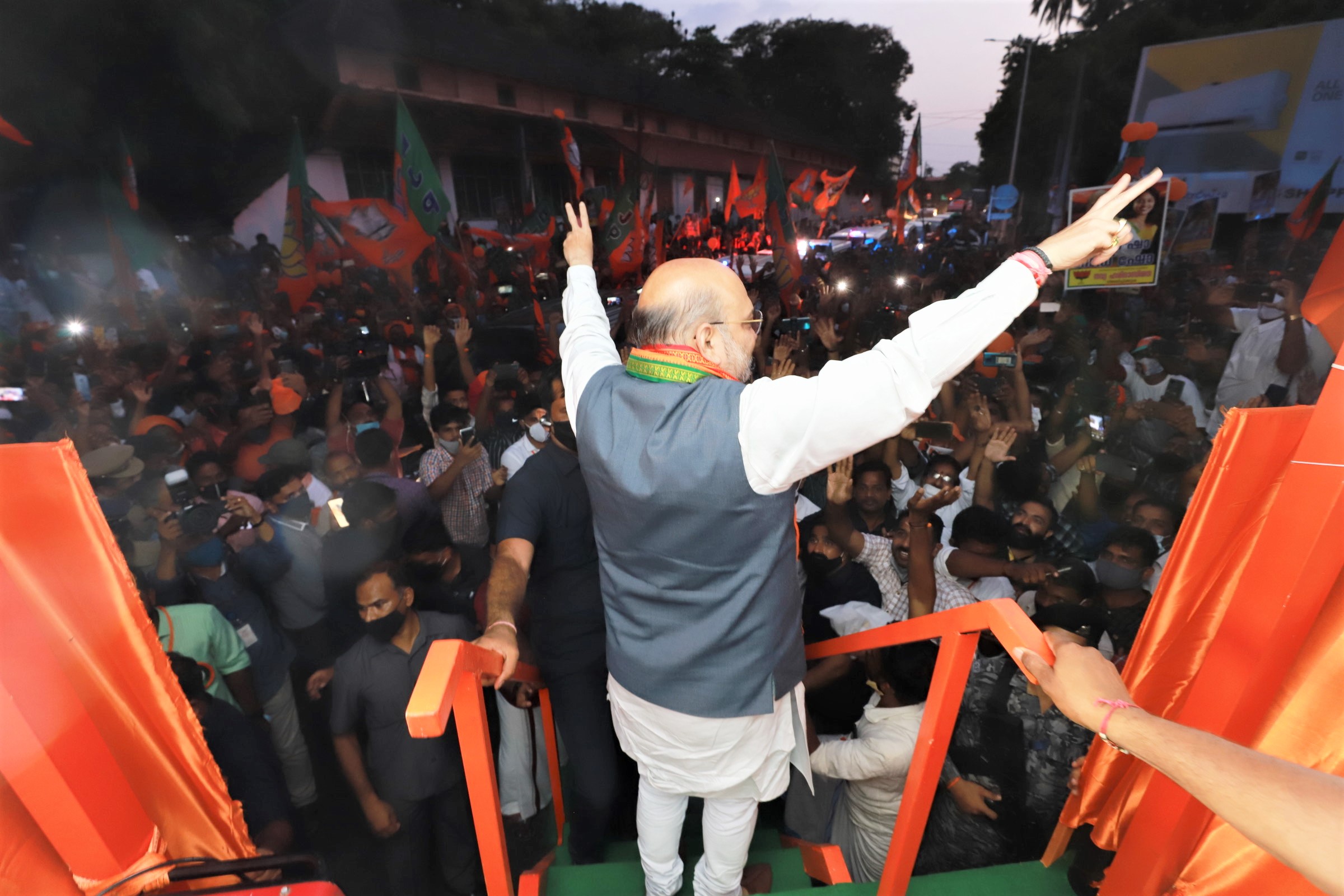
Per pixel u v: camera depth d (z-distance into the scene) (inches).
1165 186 208.1
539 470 77.5
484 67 770.8
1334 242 38.3
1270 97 429.7
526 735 115.8
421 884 108.5
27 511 42.8
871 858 93.1
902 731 86.0
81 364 281.6
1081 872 57.2
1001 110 1131.9
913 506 121.7
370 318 339.3
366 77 657.0
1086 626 106.7
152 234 479.2
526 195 805.9
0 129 194.4
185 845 54.4
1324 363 186.7
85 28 440.5
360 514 111.8
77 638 45.6
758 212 433.4
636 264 439.2
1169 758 29.0
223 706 96.8
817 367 247.8
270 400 197.5
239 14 508.4
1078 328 264.4
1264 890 41.3
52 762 43.1
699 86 1477.6
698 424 44.0
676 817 62.7
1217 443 45.7
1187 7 724.7
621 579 50.7
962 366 38.6
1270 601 40.4
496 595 64.2
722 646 48.4
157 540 139.9
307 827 129.8
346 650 106.3
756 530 45.4
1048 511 129.9
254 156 582.9
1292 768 25.8
